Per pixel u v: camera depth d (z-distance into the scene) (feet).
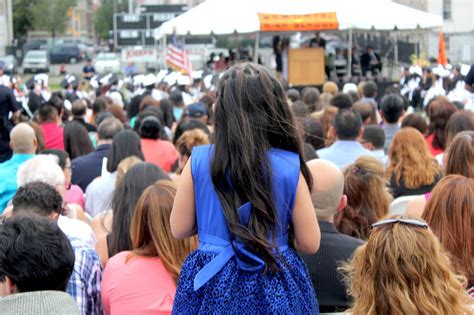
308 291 15.58
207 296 15.10
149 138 43.37
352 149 38.04
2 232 14.42
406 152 32.53
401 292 14.79
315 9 104.53
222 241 15.34
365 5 107.65
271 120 15.16
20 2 346.54
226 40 196.95
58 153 34.04
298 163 15.25
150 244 20.33
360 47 165.99
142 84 112.68
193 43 189.26
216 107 15.33
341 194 20.70
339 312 20.01
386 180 30.89
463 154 28.14
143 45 184.44
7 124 66.18
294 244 15.78
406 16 107.34
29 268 14.16
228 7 104.88
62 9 352.28
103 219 28.37
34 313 13.87
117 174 31.17
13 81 100.99
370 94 75.51
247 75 15.30
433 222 20.15
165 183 20.89
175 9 185.16
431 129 43.32
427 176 32.24
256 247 14.93
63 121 74.28
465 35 224.33
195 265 15.44
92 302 20.84
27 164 26.78
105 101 72.95
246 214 14.98
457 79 107.86
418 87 117.39
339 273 20.10
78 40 341.62
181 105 75.61
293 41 165.78
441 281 14.96
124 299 19.72
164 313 19.52
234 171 14.94
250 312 14.90
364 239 24.75
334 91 75.46
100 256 24.06
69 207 28.66
